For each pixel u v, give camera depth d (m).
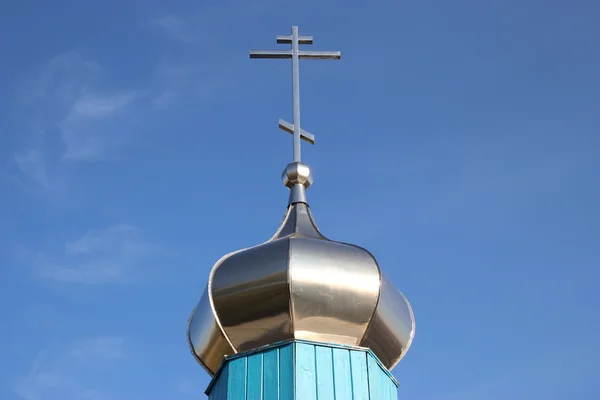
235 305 22.33
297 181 24.81
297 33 27.20
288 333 21.91
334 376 21.39
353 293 22.22
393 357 23.03
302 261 22.30
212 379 22.41
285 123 25.75
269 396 21.12
